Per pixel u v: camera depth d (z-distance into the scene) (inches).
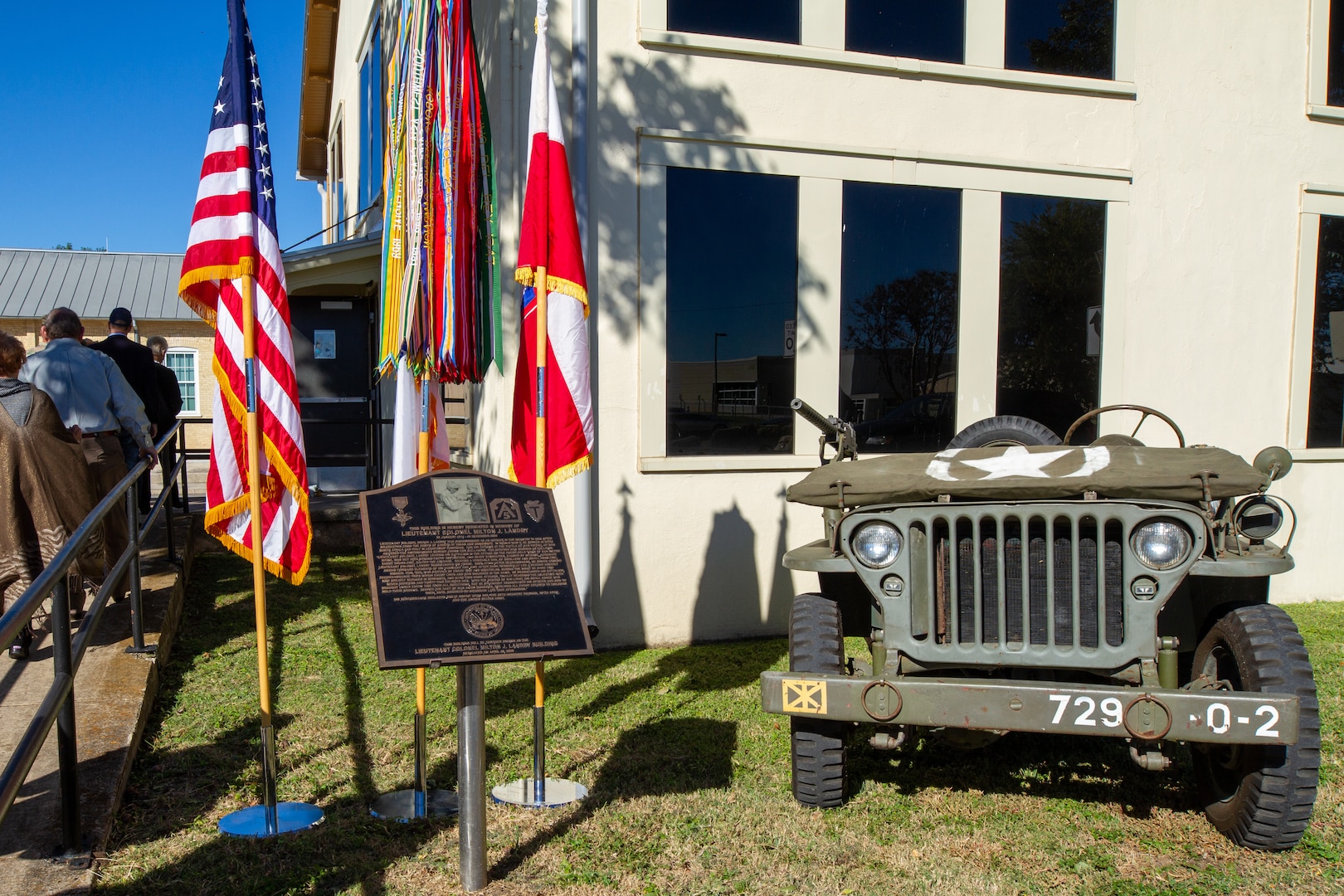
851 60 294.8
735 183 288.2
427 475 140.1
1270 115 338.0
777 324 292.8
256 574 153.5
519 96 274.7
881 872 144.6
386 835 152.6
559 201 180.1
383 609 128.2
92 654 211.9
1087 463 159.6
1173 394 329.7
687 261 283.7
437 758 184.2
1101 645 148.5
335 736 194.7
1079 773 187.5
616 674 249.4
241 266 159.6
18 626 97.4
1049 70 319.9
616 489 277.3
